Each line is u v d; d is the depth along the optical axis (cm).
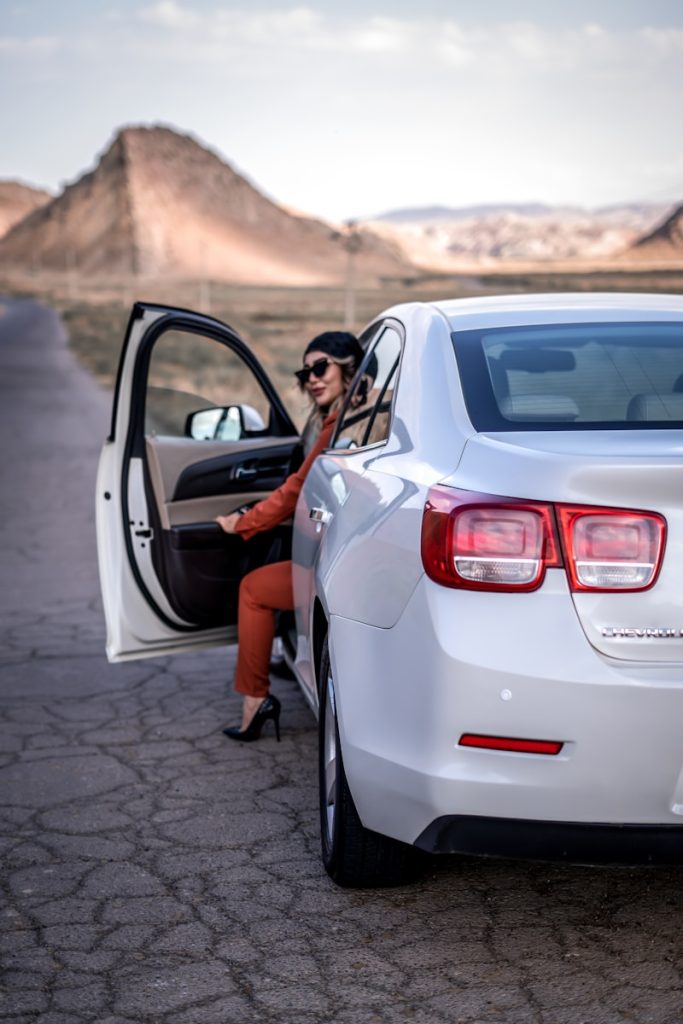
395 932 328
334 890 357
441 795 287
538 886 359
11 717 538
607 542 276
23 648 662
